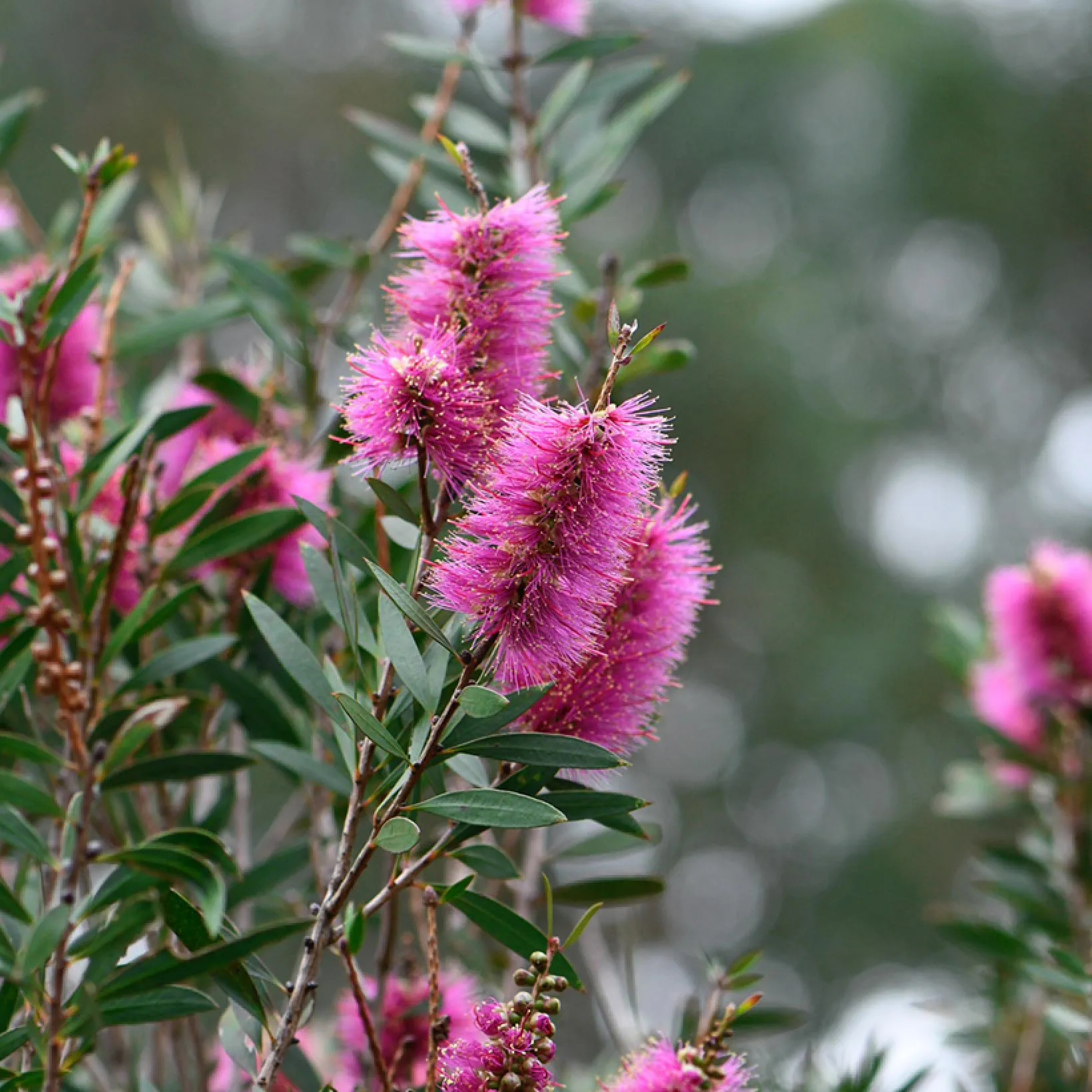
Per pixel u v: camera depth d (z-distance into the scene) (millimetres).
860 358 6582
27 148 5625
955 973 5027
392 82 6336
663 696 1675
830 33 6766
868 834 6004
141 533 1812
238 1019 1690
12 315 1744
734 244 6777
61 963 1681
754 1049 1863
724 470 6234
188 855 1695
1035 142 6676
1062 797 2002
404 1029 1754
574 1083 1861
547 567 1629
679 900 5961
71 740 1725
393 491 1674
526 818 1641
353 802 1659
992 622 2020
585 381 1853
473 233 1671
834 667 6086
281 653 1694
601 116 1998
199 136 6008
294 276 1977
